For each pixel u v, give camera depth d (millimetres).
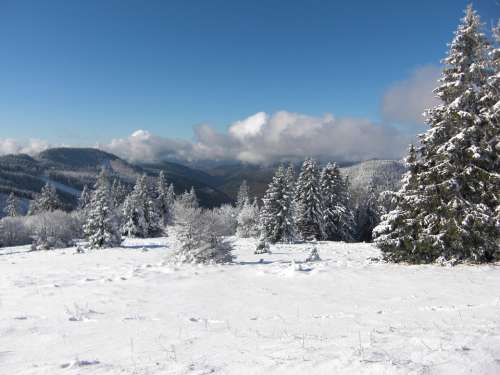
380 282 11266
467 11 16516
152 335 6652
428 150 17250
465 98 16188
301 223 47188
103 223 36438
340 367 4066
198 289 11133
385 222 17109
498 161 16281
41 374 4820
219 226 17766
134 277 13219
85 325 7691
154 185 77250
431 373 3635
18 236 62719
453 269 13703
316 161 48531
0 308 9734
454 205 15297
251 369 4363
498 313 6707
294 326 6758
